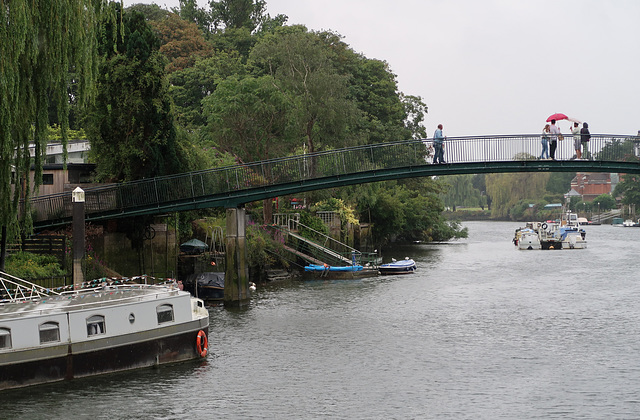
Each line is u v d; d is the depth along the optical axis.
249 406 27.03
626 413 26.39
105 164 50.22
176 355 31.95
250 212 74.00
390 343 37.09
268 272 65.25
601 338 38.34
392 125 106.69
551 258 89.94
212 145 76.75
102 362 29.41
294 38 75.69
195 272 56.22
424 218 117.62
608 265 79.38
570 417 26.00
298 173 51.16
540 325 41.94
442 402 27.61
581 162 50.56
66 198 47.12
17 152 32.41
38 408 26.16
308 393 28.61
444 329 40.69
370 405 27.25
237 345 36.34
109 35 49.88
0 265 34.31
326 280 64.56
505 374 31.39
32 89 31.70
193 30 114.88
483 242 127.06
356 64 106.38
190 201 49.12
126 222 50.75
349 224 88.19
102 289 34.31
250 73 98.12
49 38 31.50
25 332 27.45
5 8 29.14
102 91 49.47
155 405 26.91
